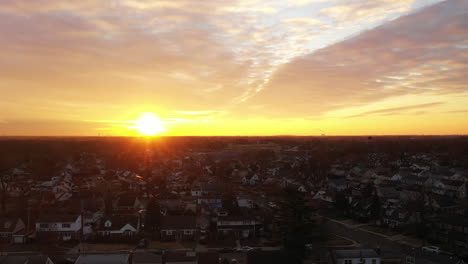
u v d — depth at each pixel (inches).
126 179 4537.4
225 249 2100.1
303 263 1882.4
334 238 2380.7
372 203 2888.8
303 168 5211.6
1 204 3154.5
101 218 2536.9
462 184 3693.4
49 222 2310.5
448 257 1745.8
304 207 2082.9
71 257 1947.6
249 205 3164.4
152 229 2460.6
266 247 2176.4
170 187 4119.1
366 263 1791.3
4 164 4699.8
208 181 4480.8
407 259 1819.6
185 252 1903.3
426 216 2691.9
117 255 1787.6
